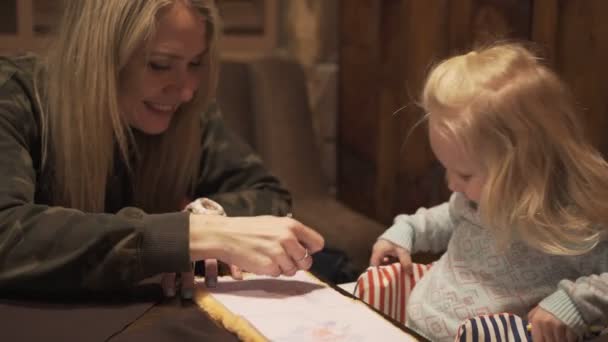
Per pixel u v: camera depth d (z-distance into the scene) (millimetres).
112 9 1049
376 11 2113
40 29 2262
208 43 1151
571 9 1348
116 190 1222
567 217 909
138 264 880
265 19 2531
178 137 1244
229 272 1015
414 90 1928
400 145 2031
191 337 777
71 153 1094
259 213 1262
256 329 785
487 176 929
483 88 935
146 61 1080
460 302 997
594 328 847
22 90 1121
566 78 1360
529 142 917
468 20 1674
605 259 915
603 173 930
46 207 929
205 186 1369
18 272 878
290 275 915
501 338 838
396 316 1106
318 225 2137
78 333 783
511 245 978
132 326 808
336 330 792
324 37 2471
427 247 1172
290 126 2326
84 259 874
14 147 1034
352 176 2342
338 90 2402
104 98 1075
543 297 949
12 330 788
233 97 2273
